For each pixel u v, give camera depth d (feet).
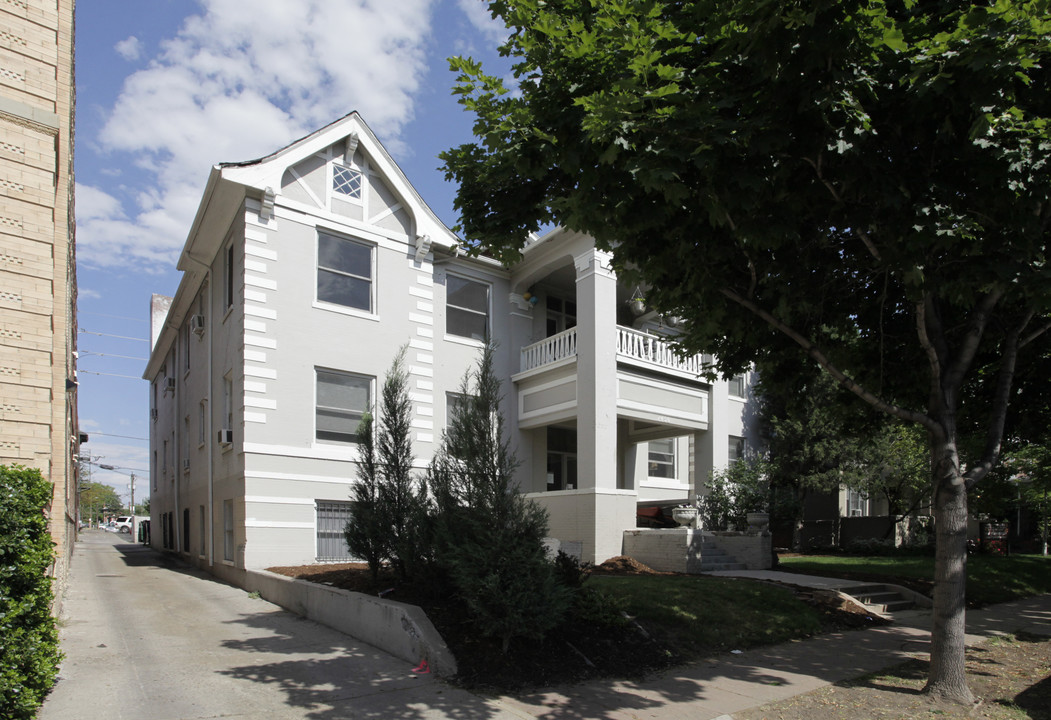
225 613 34.47
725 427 60.64
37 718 18.38
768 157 21.25
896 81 21.17
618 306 68.08
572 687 21.79
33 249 27.89
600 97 19.27
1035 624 35.09
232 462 47.96
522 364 60.64
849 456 63.10
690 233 25.07
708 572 45.47
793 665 25.59
